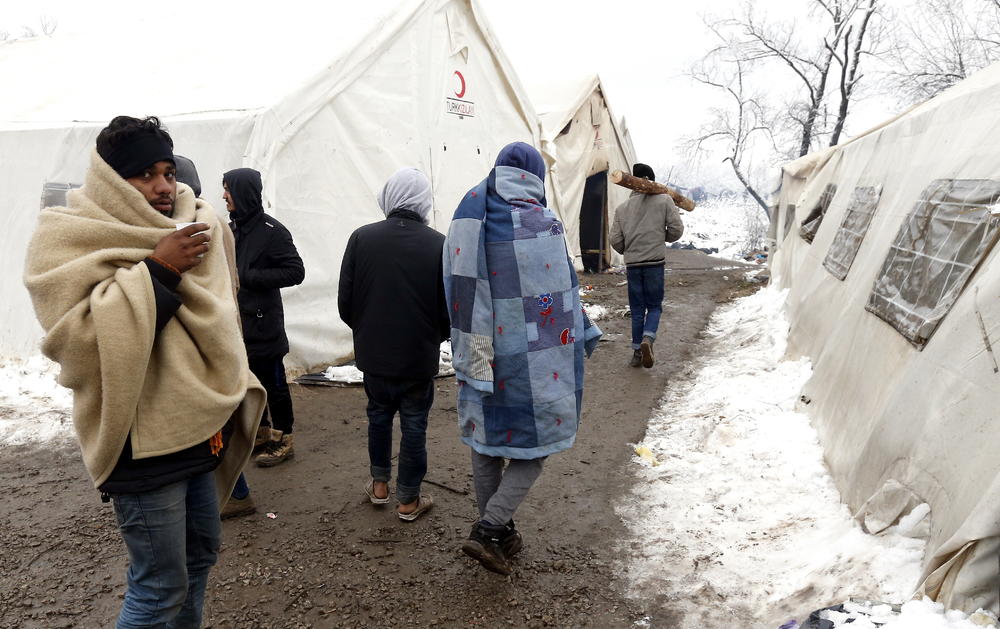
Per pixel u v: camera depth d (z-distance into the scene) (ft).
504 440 8.80
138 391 5.62
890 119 18.69
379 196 11.09
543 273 8.64
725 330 26.20
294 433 15.70
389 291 10.32
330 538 10.94
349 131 21.50
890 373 10.25
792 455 12.09
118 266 5.74
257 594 9.40
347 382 19.27
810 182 26.68
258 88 19.92
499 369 8.69
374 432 11.44
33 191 21.03
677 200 23.53
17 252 21.17
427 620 8.84
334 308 21.12
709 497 11.63
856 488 9.82
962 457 7.50
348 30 22.20
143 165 5.90
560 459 14.17
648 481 12.78
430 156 25.32
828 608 7.25
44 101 23.94
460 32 26.81
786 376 16.60
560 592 9.41
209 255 6.60
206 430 6.16
